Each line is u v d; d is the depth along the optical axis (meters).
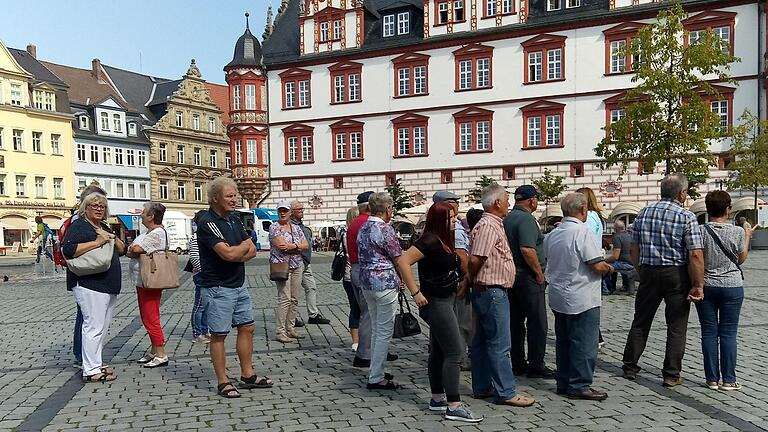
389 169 44.56
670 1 37.22
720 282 6.80
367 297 7.11
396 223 42.25
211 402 6.77
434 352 6.28
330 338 10.38
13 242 55.12
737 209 35.66
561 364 6.84
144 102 68.44
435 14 42.97
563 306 6.62
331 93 46.16
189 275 25.62
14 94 55.53
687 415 6.07
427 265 6.02
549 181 37.62
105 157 61.22
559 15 39.94
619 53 27.17
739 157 36.03
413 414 6.26
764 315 11.78
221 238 6.82
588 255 6.44
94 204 7.73
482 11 41.72
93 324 7.78
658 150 25.67
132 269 8.68
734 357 6.88
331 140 46.31
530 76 40.72
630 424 5.84
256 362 8.68
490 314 6.40
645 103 25.92
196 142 68.50
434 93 43.12
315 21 46.62
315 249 46.59
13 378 8.00
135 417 6.30
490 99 41.56
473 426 5.86
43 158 57.16
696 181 34.16
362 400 6.77
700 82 25.64
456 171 42.69
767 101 35.75
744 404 6.40
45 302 16.42
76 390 7.37
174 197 66.56
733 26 36.47
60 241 7.98
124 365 8.66
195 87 68.25
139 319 12.91
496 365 6.43
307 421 6.08
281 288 10.09
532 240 7.31
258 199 48.66
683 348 7.04
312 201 47.00
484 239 6.32
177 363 8.75
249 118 48.28
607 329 10.67
